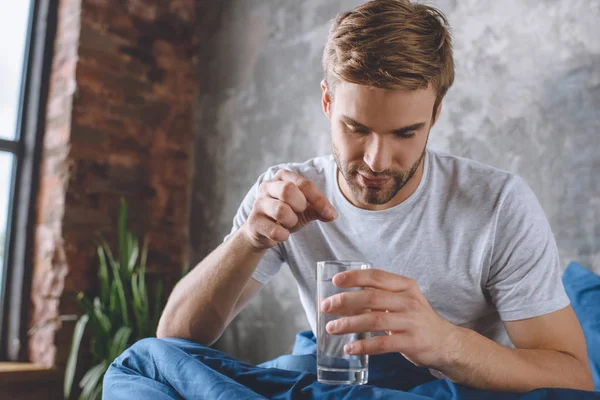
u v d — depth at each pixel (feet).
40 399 8.63
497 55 6.92
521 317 3.52
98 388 8.16
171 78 11.02
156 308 9.05
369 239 3.99
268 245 3.56
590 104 6.02
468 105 7.16
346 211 4.04
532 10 6.63
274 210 3.25
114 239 9.82
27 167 9.72
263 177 4.55
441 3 7.56
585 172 6.00
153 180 10.54
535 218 3.67
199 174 10.95
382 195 3.35
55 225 9.25
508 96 6.77
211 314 3.77
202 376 2.72
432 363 2.72
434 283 3.87
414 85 2.98
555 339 3.38
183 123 11.15
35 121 9.80
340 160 3.34
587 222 5.95
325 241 4.16
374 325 2.54
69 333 9.02
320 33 9.26
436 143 7.46
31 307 9.37
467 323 3.96
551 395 2.52
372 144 3.18
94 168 9.66
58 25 10.03
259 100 10.08
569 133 6.17
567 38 6.27
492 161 6.86
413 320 2.59
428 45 3.12
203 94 11.18
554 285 3.53
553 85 6.35
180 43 11.25
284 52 9.80
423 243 3.88
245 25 10.60
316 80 9.20
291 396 2.62
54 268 9.17
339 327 2.56
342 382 2.61
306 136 9.20
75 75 9.50
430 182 3.93
